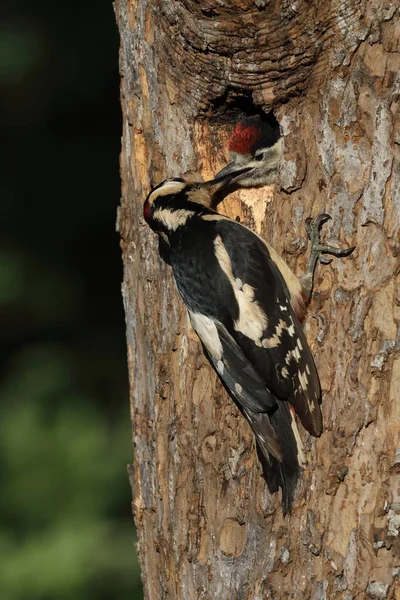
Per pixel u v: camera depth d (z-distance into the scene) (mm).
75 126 23688
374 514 9422
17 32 23719
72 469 19750
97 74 23484
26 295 23078
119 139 23594
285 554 9742
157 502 10805
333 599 9555
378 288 9516
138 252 10953
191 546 10336
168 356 10625
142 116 10859
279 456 9609
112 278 23469
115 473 19844
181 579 10445
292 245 10055
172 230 10516
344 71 9609
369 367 9500
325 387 9711
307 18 9602
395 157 9461
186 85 10453
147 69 10703
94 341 23172
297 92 9930
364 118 9586
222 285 10102
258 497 9945
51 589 18484
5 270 23016
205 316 10133
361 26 9484
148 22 10602
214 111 10664
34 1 23859
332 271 9766
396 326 9422
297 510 9695
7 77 23688
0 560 18797
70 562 18641
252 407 9789
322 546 9578
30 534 19250
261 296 9945
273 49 9844
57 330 23203
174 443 10523
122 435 20406
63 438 20172
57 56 23641
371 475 9445
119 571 18812
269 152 10938
